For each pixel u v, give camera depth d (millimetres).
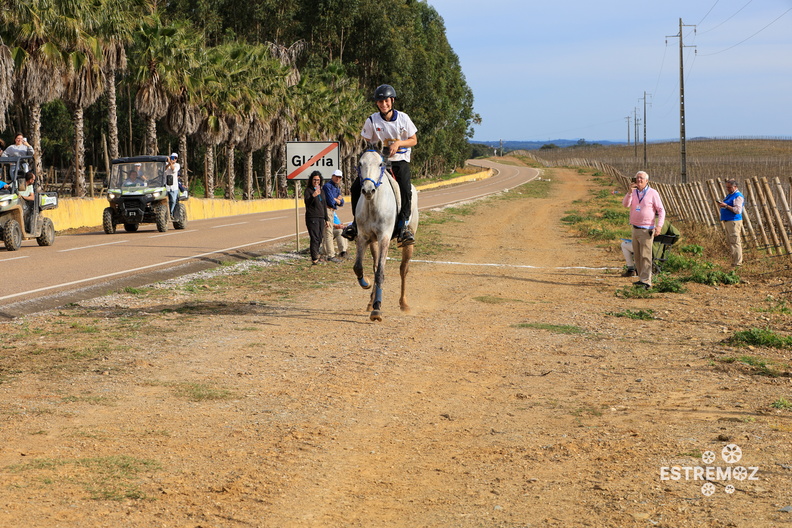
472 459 5156
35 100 31812
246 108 54969
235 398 6637
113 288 13086
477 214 42594
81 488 4398
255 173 91688
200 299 12453
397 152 10875
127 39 37500
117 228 29719
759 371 7832
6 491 4301
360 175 10281
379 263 10594
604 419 6109
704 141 191000
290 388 7039
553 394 7031
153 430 5625
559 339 9812
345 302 12680
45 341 8758
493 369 8102
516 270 18125
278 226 29938
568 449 5312
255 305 12000
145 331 9508
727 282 15773
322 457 5176
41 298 11508
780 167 81875
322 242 18656
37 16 30438
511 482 4676
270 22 79875
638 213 14625
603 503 4266
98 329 9523
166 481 4582
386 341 9461
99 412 6043
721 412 6215
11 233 18828
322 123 71250
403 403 6688
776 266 17734
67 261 16688
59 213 28688
